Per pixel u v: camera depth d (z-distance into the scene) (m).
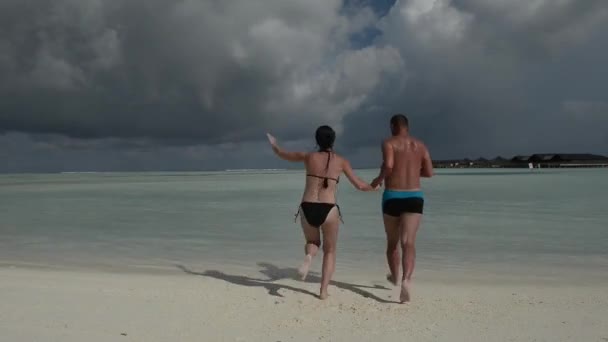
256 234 10.23
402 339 3.89
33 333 3.88
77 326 4.11
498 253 7.95
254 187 33.50
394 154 5.18
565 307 4.83
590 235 9.73
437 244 8.81
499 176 52.53
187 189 31.05
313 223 5.04
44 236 9.98
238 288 5.68
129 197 22.98
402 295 4.96
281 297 5.27
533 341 3.83
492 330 4.12
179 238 9.67
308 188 5.13
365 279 6.23
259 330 4.11
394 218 5.29
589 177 44.78
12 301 4.90
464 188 28.50
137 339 3.81
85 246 8.75
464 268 6.86
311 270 6.83
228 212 15.02
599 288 5.66
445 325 4.27
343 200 20.16
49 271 6.65
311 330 4.12
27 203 19.19
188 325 4.22
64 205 18.09
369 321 4.39
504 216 13.19
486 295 5.35
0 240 9.45
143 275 6.44
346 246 8.68
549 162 114.44
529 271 6.64
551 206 16.03
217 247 8.66
